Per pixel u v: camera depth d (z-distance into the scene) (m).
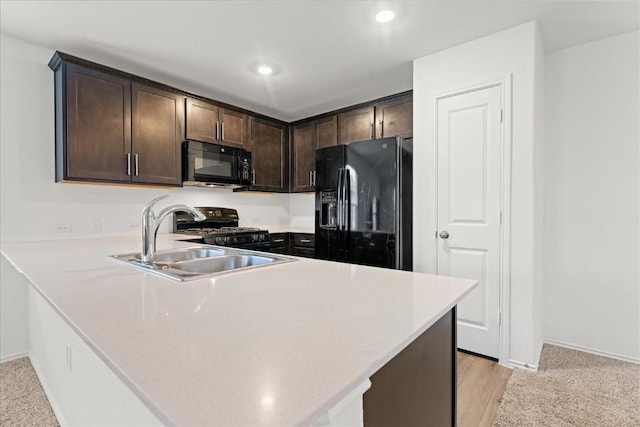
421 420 0.95
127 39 2.25
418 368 0.93
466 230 2.36
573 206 2.47
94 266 1.40
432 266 2.51
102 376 1.10
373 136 3.25
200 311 0.81
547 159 2.56
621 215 2.31
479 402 1.81
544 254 2.58
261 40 2.28
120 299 0.90
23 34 2.19
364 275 1.26
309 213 4.30
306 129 3.89
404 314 0.81
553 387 1.94
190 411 0.42
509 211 2.18
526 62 2.11
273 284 1.10
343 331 0.69
